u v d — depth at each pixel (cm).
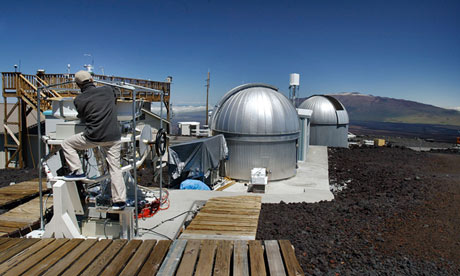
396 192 800
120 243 341
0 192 626
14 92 1320
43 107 1227
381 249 449
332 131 2162
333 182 1245
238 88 1434
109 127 365
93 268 288
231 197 611
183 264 299
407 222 545
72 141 368
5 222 464
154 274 279
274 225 538
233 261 309
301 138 1617
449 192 733
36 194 632
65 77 1243
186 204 595
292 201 763
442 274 384
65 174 431
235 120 1311
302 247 443
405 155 1611
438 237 482
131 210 396
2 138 1455
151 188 683
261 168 1239
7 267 284
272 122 1285
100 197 425
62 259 303
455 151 1961
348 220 569
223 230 438
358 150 1850
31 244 337
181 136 2883
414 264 407
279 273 285
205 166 1087
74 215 382
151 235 443
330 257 418
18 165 1412
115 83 400
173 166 1051
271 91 1384
